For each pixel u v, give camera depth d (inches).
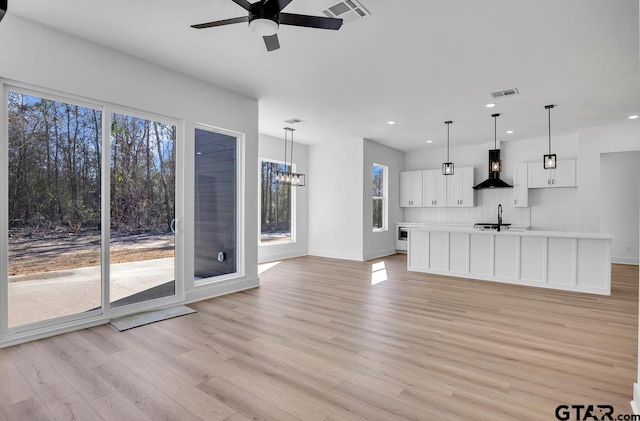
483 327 129.7
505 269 208.1
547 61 140.2
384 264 274.1
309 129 262.2
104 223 133.1
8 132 111.7
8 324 111.7
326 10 105.3
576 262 186.1
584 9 103.2
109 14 109.0
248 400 80.6
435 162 341.1
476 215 317.1
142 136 144.9
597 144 247.6
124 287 139.8
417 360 101.7
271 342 115.0
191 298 161.6
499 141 302.4
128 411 76.0
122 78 135.6
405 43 126.3
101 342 114.1
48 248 120.4
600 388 86.0
